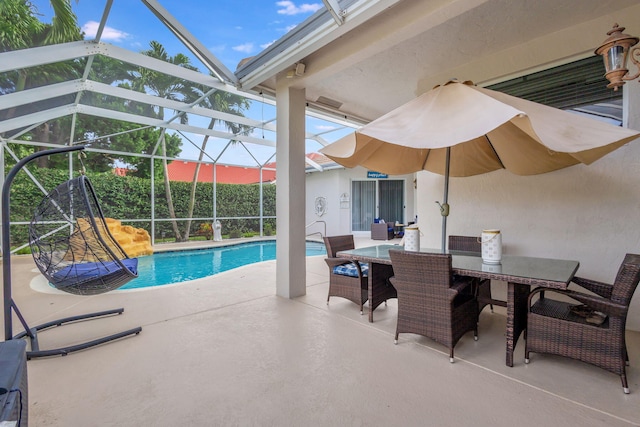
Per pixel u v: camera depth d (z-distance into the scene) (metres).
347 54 3.14
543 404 1.84
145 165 9.78
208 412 1.78
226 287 4.59
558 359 2.38
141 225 9.62
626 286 1.90
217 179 11.58
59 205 2.96
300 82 3.78
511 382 2.07
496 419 1.71
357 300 3.44
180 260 8.67
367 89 4.69
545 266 2.49
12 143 7.34
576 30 3.08
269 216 12.98
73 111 6.35
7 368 1.07
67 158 8.30
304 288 4.20
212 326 3.07
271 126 8.22
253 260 8.93
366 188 12.82
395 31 2.72
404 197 12.46
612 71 1.88
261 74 3.81
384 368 2.26
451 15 2.49
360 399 1.89
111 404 1.85
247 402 1.87
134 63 4.49
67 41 3.92
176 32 3.54
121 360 2.39
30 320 3.29
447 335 2.37
